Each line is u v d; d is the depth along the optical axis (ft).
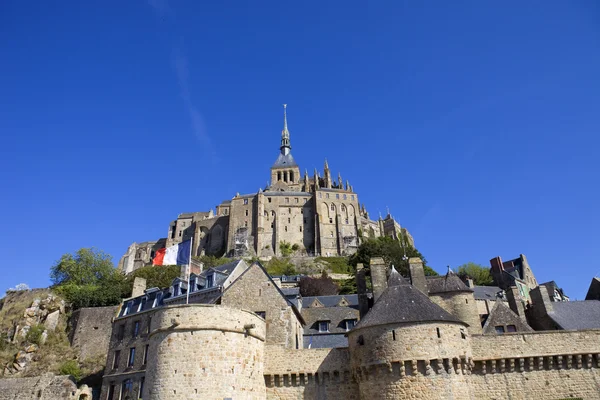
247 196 476.95
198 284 149.38
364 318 101.40
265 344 108.99
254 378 98.68
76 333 204.33
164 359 91.30
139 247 502.38
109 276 284.41
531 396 98.02
